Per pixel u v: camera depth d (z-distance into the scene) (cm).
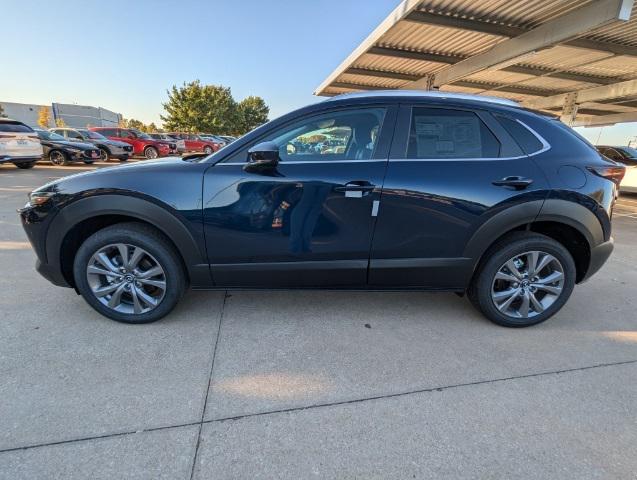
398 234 258
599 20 714
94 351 240
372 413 197
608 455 175
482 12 834
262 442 177
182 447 172
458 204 255
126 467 161
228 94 4616
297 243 257
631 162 1152
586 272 285
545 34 843
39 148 1245
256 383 217
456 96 271
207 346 250
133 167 259
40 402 195
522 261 277
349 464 167
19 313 284
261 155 234
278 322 284
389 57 1157
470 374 230
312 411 197
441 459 171
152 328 270
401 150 257
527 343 266
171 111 3897
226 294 329
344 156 257
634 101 1797
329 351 250
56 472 157
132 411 192
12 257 403
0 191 808
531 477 162
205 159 259
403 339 267
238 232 254
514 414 199
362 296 333
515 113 269
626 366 243
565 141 271
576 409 204
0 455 164
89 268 262
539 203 258
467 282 274
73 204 250
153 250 257
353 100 262
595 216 266
